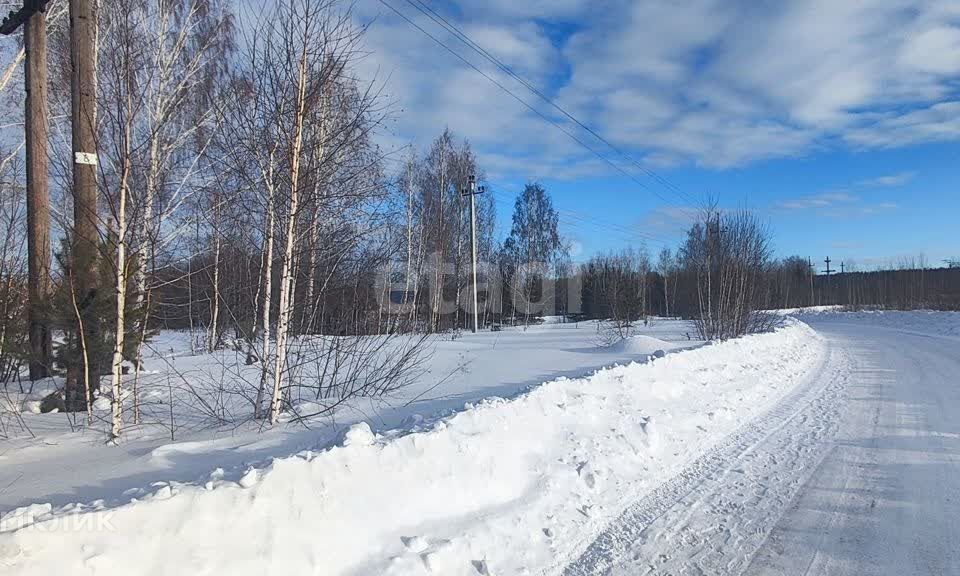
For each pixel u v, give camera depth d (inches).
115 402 218.4
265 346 250.7
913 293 1937.7
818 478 235.3
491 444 196.1
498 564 152.7
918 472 241.1
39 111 329.7
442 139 1289.4
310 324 285.6
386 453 159.2
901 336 1021.8
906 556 164.4
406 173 1017.5
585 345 684.1
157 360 442.9
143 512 109.7
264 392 285.7
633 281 1715.1
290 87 239.0
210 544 114.5
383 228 313.3
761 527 185.5
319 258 277.3
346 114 258.2
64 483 157.2
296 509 130.6
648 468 239.5
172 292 351.6
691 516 194.9
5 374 350.0
